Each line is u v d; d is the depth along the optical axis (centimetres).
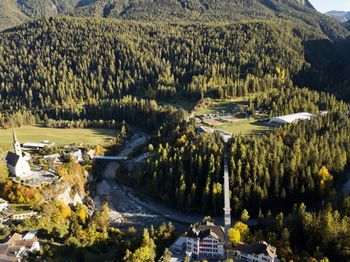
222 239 14775
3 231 15625
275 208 19925
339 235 14862
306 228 15588
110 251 16062
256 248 14162
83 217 19325
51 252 14750
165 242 15912
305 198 19975
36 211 18000
